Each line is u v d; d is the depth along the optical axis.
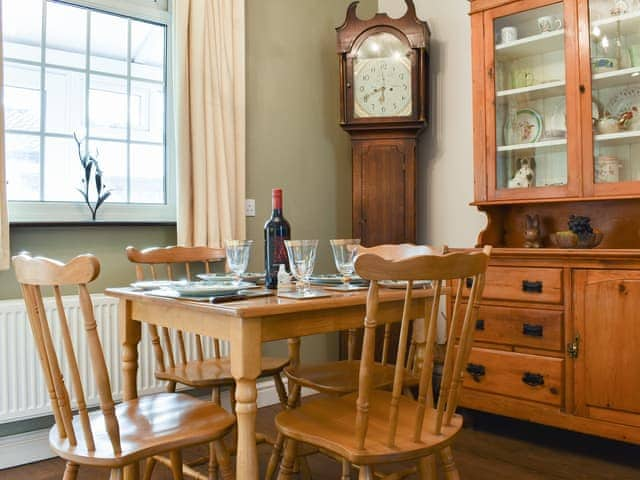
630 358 2.21
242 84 2.94
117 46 2.77
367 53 3.21
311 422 1.47
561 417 2.38
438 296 1.31
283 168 3.27
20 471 2.30
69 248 2.51
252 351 1.36
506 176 2.82
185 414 1.54
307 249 1.66
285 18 3.29
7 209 2.29
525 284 2.48
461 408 2.77
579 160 2.55
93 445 1.29
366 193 3.26
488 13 2.82
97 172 2.64
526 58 2.76
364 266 1.21
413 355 2.11
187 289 1.48
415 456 1.30
